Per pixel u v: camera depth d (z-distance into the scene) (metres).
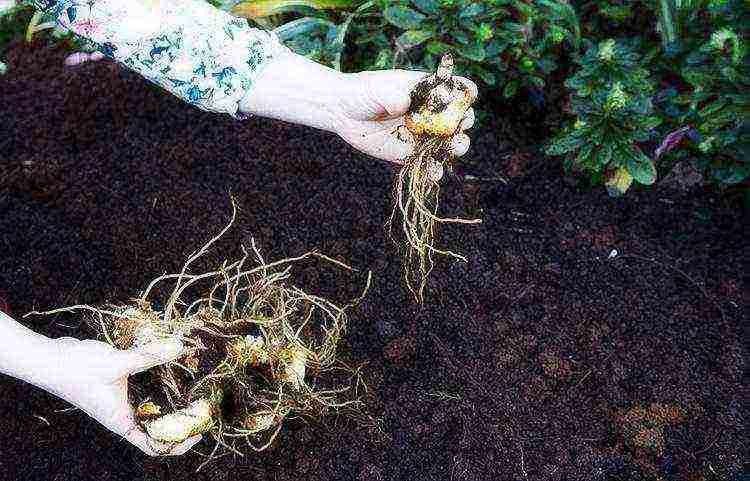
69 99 2.38
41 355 1.13
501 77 2.18
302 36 2.20
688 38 1.99
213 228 2.03
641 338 1.81
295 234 2.00
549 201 2.06
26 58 2.52
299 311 1.83
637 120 1.91
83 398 1.18
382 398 1.72
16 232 2.07
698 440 1.65
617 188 2.00
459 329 1.82
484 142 2.18
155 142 2.24
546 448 1.64
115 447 1.68
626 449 1.65
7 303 1.93
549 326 1.83
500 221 2.02
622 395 1.72
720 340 1.80
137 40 1.32
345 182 2.10
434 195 2.04
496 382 1.74
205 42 1.34
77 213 2.10
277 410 1.46
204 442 1.68
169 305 1.38
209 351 1.50
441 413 1.69
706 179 2.07
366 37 2.15
